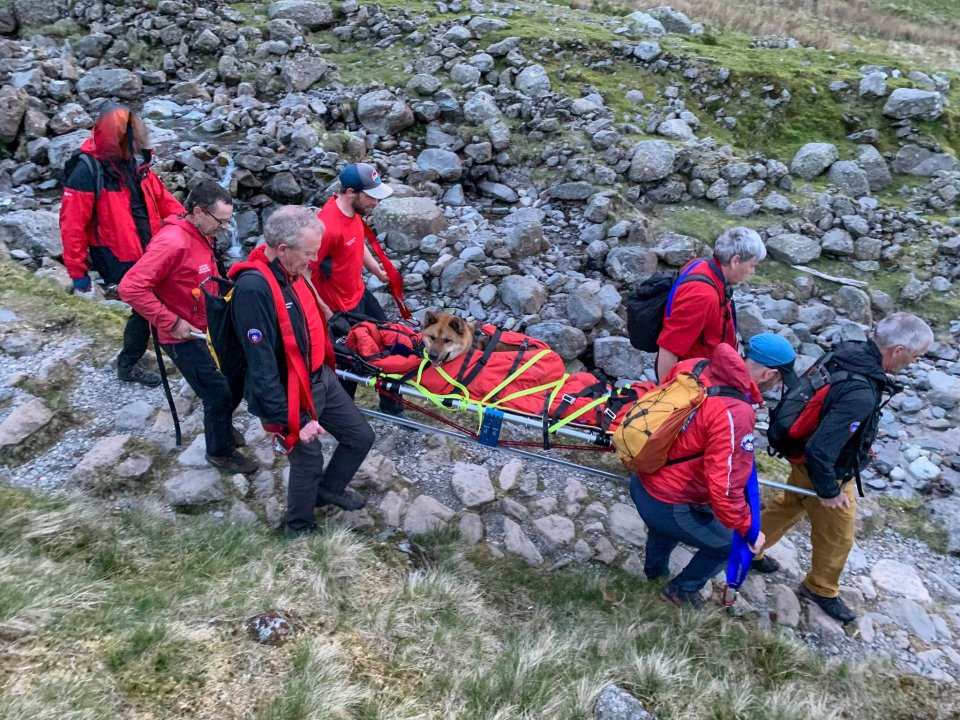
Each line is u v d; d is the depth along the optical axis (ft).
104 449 15.64
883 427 21.88
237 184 27.68
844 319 25.35
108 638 10.46
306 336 11.94
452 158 30.17
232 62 34.68
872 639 14.90
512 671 11.72
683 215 28.78
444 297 25.23
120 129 15.52
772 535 15.15
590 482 17.67
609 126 31.83
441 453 17.67
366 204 15.81
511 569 15.03
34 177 28.02
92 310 20.65
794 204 29.07
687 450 12.44
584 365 23.81
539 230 26.71
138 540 13.35
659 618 14.15
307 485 13.43
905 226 28.60
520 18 40.14
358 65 36.37
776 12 60.23
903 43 56.49
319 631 11.73
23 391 17.21
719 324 13.93
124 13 36.83
